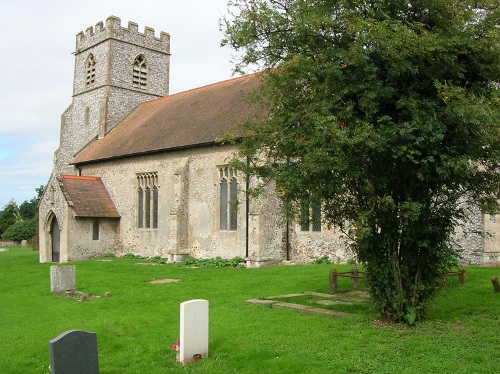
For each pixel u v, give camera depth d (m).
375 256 9.95
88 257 28.98
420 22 9.27
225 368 7.82
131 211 29.47
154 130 29.95
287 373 7.41
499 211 11.48
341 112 9.03
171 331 10.15
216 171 24.56
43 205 30.44
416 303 9.97
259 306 12.28
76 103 38.22
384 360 7.76
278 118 9.54
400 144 8.73
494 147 8.65
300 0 9.26
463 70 9.24
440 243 9.82
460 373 7.08
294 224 22.62
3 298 14.83
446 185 9.60
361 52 8.87
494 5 9.02
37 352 8.91
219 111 26.67
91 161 32.09
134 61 37.06
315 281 16.22
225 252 23.95
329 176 9.06
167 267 22.83
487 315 10.54
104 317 11.66
